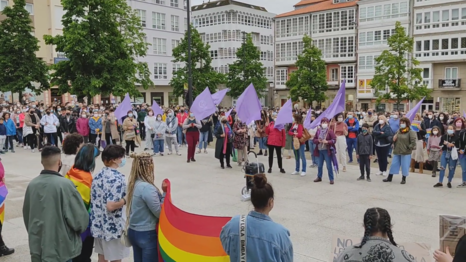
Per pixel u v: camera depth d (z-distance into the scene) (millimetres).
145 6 50938
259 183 3227
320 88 42594
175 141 17078
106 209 4441
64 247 4035
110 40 28078
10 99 38375
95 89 27234
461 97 41625
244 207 8836
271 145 12758
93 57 27219
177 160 15555
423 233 7129
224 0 66875
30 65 32875
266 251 3012
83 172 4789
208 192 10242
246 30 64125
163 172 13031
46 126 18141
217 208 8758
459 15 41000
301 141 12195
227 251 3180
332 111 11227
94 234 4516
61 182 4074
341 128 13164
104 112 18844
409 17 44594
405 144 10953
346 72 51094
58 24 42750
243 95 12406
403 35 33219
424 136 15180
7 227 7574
